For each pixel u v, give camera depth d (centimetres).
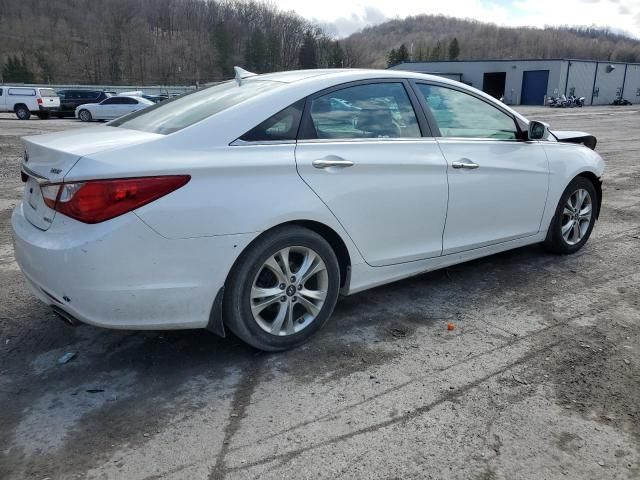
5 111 2850
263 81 361
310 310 344
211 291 298
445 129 402
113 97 2630
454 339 358
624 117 3106
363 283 369
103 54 9806
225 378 312
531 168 454
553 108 4878
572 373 318
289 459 247
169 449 254
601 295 432
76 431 266
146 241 276
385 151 358
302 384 306
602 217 678
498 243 448
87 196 267
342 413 280
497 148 430
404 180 366
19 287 436
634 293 436
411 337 361
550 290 441
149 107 389
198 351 341
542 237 491
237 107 317
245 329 319
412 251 387
